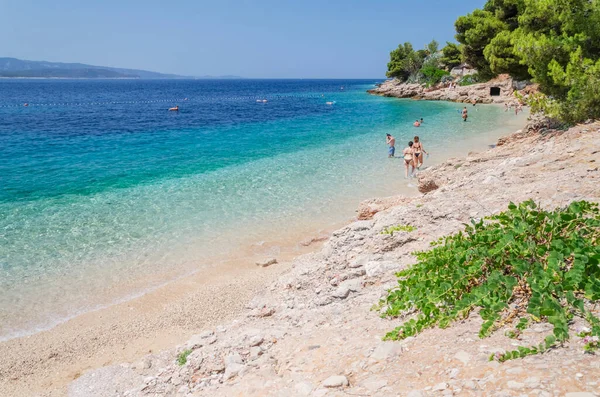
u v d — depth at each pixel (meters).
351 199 21.03
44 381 9.26
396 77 125.62
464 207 10.84
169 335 10.64
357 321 7.17
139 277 13.81
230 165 29.06
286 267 13.87
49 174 26.78
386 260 9.54
